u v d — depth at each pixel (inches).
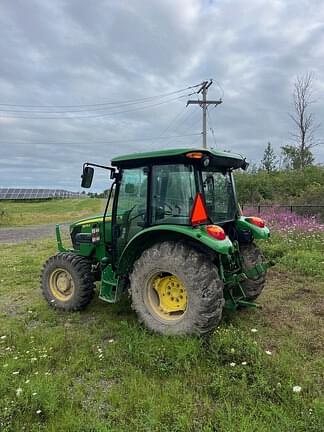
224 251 129.3
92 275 181.0
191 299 134.6
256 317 159.6
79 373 120.8
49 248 422.6
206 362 120.0
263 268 158.9
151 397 104.0
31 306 193.8
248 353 120.4
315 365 117.8
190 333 135.0
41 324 168.7
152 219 151.6
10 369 121.4
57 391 107.7
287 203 541.0
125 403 102.7
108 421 95.9
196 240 141.8
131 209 160.7
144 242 151.9
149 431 91.7
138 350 129.3
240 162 168.7
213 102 732.0
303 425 89.3
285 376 109.3
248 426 89.4
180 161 144.3
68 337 149.0
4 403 102.0
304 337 139.2
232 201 173.9
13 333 155.5
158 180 150.0
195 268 134.3
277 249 277.4
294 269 236.1
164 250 141.5
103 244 178.4
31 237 584.4
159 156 144.6
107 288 164.9
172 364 120.4
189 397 103.0
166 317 143.9
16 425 94.8
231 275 153.7
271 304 176.1
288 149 983.6
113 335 149.4
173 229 138.0
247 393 103.0
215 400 102.9
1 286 241.3
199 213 135.8
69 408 100.8
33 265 309.3
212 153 140.9
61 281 186.2
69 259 181.5
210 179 154.0
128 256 154.1
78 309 179.5
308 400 98.8
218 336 131.8
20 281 251.4
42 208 1525.6
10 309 193.5
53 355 132.4
